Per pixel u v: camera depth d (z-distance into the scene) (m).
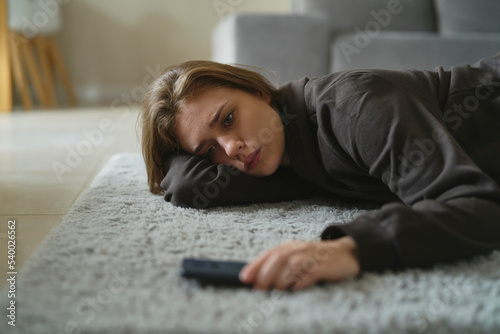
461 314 0.49
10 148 1.79
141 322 0.48
